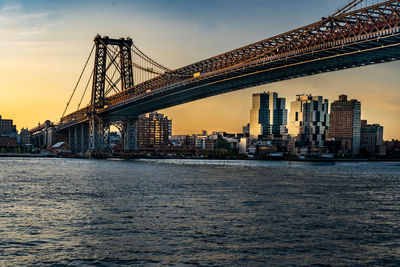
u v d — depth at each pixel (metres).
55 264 34.62
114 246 39.22
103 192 78.06
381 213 58.38
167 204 63.09
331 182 111.69
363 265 34.88
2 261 35.22
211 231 44.84
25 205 61.72
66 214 54.31
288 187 92.69
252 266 34.19
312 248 39.03
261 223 49.12
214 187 90.12
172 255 36.66
